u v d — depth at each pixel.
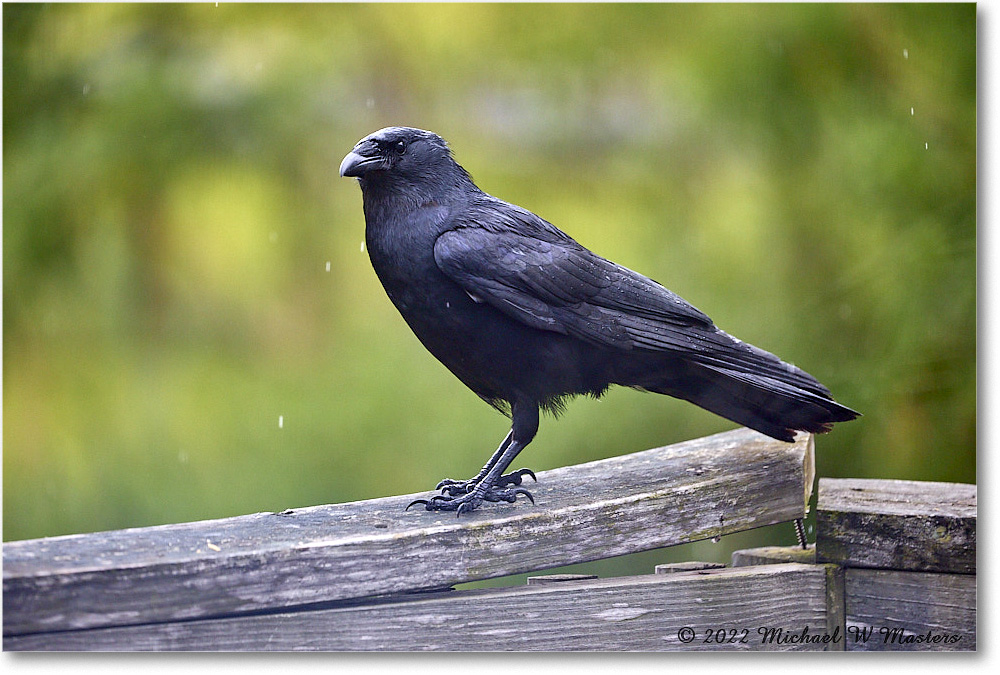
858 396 10.12
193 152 11.29
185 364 11.61
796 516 6.56
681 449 7.15
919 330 9.98
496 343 6.87
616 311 6.92
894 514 5.90
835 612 6.01
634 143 11.45
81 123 11.05
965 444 9.82
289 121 11.41
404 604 5.60
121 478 11.33
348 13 11.53
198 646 5.24
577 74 11.38
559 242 7.02
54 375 11.23
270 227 11.72
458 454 11.20
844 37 10.41
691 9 10.96
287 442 11.48
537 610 5.80
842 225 10.62
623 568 10.95
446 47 11.45
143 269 11.48
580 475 6.70
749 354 6.85
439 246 6.77
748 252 11.03
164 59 11.28
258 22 11.47
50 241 11.05
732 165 11.18
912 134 10.26
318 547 5.39
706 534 6.28
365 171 6.86
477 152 11.49
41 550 5.31
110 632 5.09
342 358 11.79
